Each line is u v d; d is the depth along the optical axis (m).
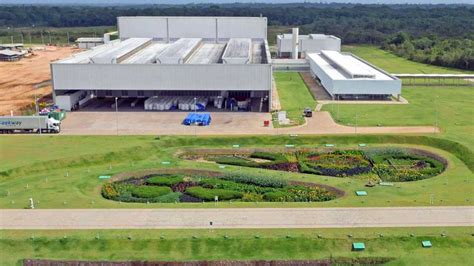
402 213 49.53
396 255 43.12
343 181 58.59
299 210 50.41
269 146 72.50
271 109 91.94
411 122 82.56
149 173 62.41
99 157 67.00
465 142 70.38
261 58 110.31
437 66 150.62
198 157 69.62
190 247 44.06
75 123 83.19
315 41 156.25
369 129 78.62
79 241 44.72
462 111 90.38
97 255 43.34
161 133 77.25
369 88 99.12
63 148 69.69
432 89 112.19
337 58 125.38
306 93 107.38
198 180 59.88
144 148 70.75
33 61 155.50
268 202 52.84
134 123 83.19
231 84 91.62
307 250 43.72
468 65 143.62
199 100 95.06
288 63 139.00
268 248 43.91
